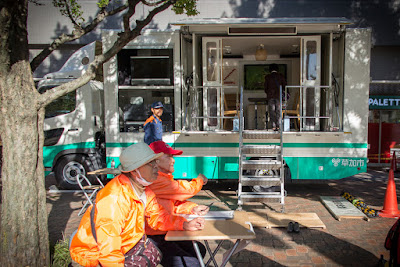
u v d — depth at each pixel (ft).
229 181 29.43
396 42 36.96
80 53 25.88
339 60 23.00
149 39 22.49
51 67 39.19
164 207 9.65
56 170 25.81
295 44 26.45
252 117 29.14
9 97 11.11
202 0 37.19
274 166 19.52
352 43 21.85
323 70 24.23
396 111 36.83
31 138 11.45
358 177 31.01
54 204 21.81
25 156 11.34
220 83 23.56
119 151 23.13
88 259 7.36
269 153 20.04
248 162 19.74
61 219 18.62
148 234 9.34
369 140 37.24
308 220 17.28
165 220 8.63
